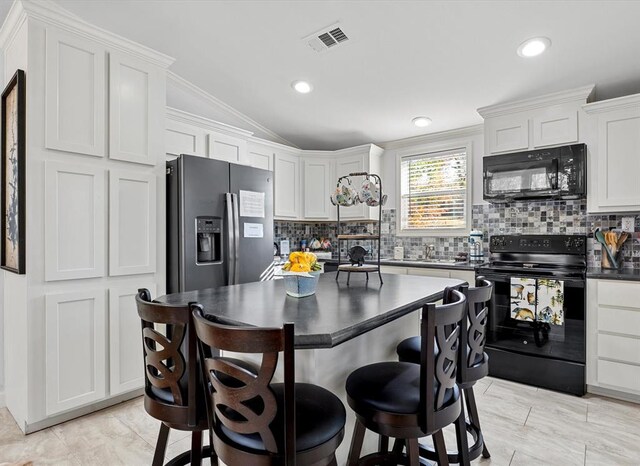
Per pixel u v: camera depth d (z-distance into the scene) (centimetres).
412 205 432
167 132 307
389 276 244
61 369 212
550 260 307
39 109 204
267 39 265
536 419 223
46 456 184
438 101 334
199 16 244
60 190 212
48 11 205
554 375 265
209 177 281
